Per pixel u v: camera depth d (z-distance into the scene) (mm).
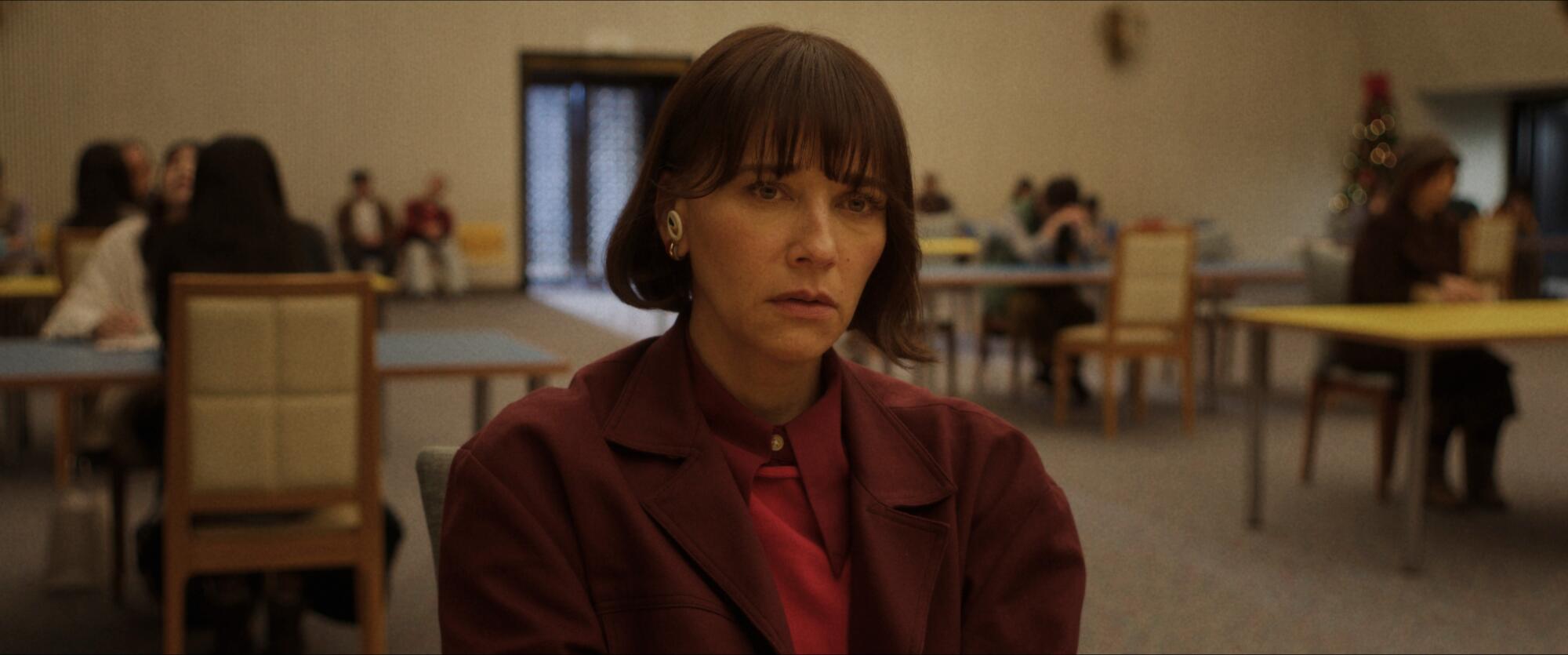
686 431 845
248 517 2559
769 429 861
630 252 925
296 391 2494
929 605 846
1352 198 15008
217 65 12664
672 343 884
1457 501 4258
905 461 883
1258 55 15914
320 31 12953
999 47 14914
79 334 3389
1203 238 10758
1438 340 3328
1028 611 882
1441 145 4328
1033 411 6320
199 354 2436
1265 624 3090
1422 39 15219
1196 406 6520
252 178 2805
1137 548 3771
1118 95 15438
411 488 4469
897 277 912
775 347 818
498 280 13750
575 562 811
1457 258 4410
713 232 825
